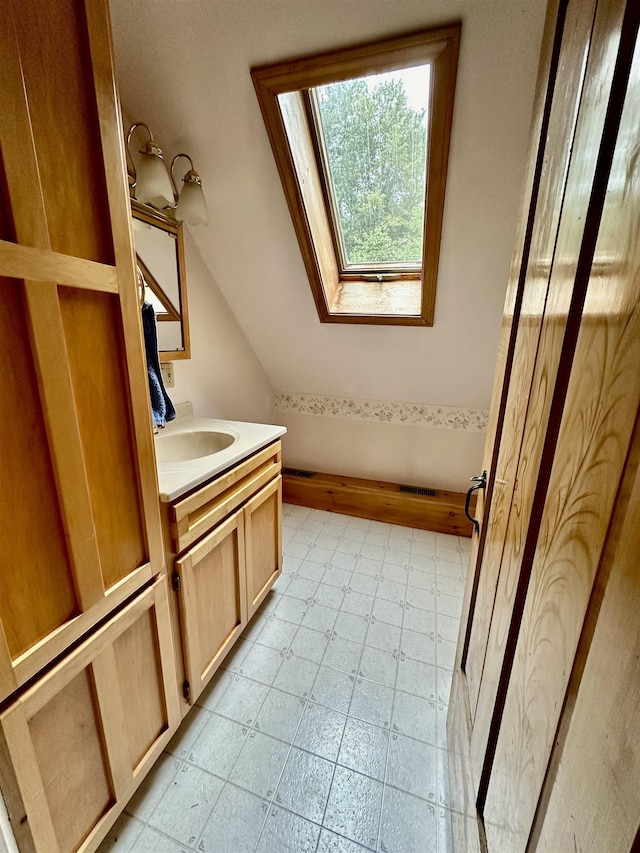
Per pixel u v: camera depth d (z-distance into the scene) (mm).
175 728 1121
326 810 1029
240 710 1301
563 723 396
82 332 696
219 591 1331
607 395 356
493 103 1152
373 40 1078
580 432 416
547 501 503
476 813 724
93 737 828
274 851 947
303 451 3041
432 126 1233
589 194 430
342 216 1781
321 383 2719
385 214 1709
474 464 2604
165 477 1093
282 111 1276
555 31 633
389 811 1030
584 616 369
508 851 534
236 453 1334
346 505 2748
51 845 732
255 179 1524
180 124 1404
